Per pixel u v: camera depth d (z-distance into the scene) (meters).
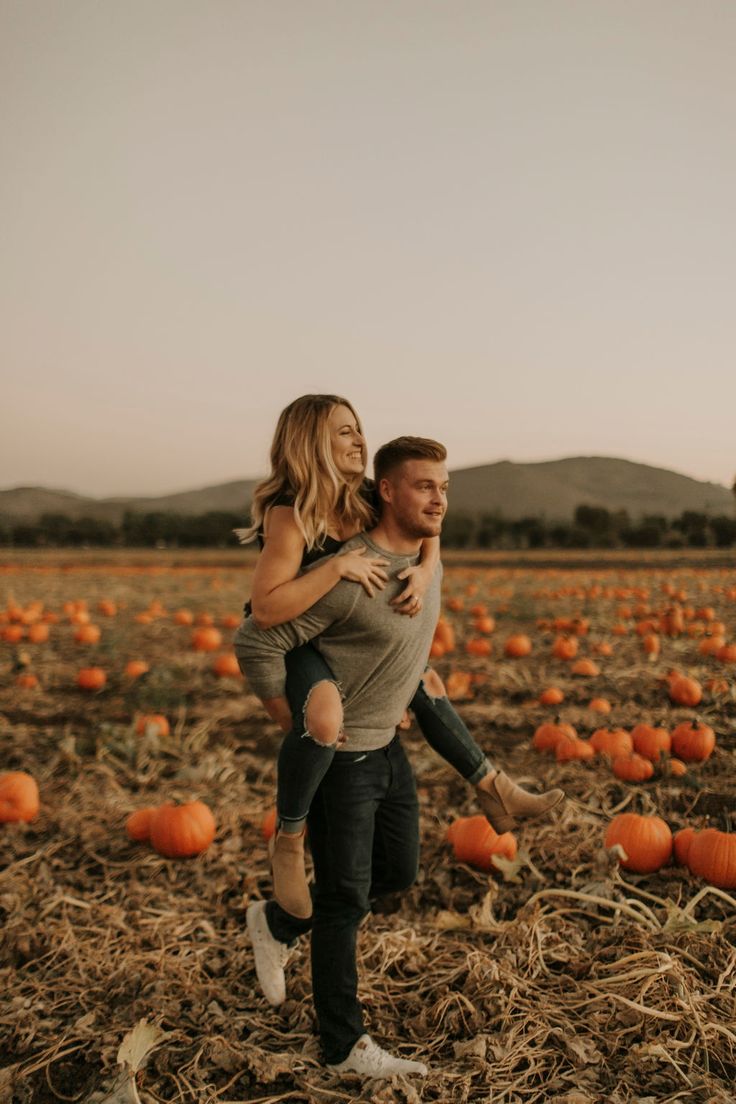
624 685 7.94
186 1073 2.68
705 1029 2.69
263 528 2.58
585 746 5.45
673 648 9.84
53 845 4.48
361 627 2.47
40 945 3.48
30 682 8.60
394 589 2.50
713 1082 2.49
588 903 3.62
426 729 2.95
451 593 18.17
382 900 3.80
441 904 3.79
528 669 8.93
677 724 6.43
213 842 4.52
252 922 3.02
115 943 3.51
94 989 3.19
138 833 4.49
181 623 13.54
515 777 5.25
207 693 8.28
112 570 31.33
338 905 2.63
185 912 3.80
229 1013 3.01
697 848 3.82
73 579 26.23
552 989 3.03
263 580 2.44
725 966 3.05
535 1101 2.49
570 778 5.08
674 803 4.71
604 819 4.53
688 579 22.31
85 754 6.08
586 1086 2.51
